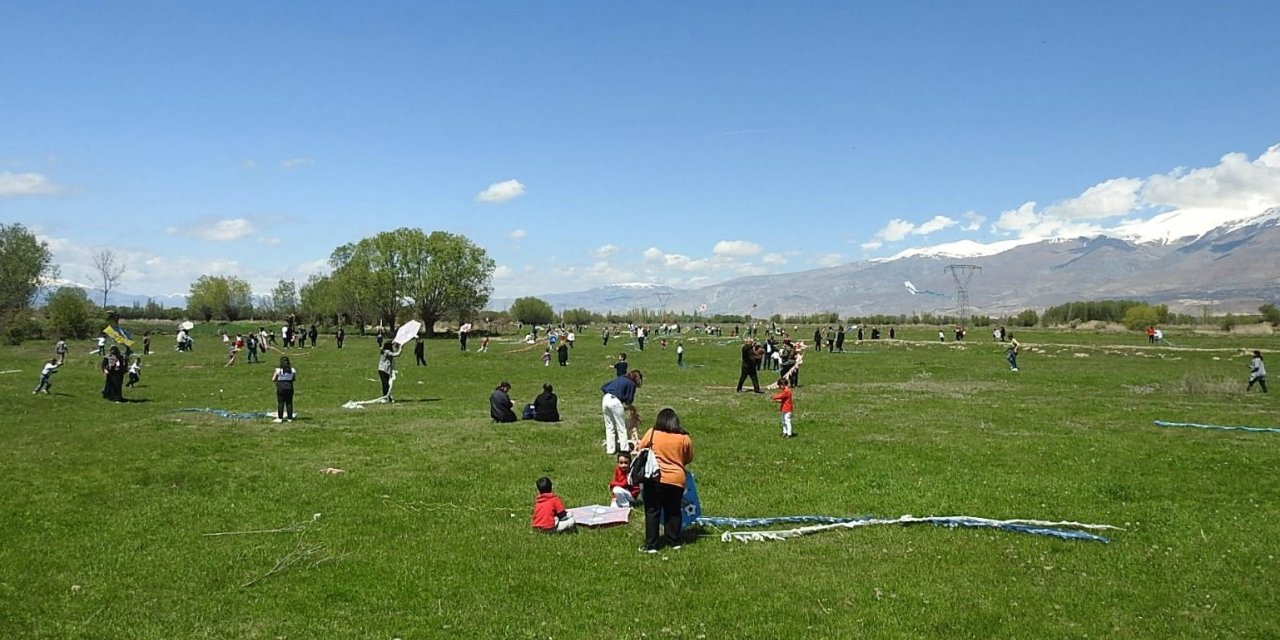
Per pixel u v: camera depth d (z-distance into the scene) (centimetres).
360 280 11412
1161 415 2602
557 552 1150
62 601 960
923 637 848
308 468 1736
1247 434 2197
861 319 18012
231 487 1553
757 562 1102
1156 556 1124
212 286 14600
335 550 1160
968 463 1777
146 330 10550
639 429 2309
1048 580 1030
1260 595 970
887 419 2502
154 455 1864
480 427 2342
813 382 3931
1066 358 5816
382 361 3080
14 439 2109
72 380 3897
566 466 1770
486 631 870
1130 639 842
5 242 9444
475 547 1174
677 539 1195
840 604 943
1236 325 11269
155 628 881
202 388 3647
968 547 1170
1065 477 1630
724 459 1845
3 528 1264
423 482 1598
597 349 7362
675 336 10812
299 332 8625
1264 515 1334
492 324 13712
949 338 9794
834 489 1545
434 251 11556
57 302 8744
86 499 1455
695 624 884
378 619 904
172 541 1205
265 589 1003
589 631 867
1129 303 14462
